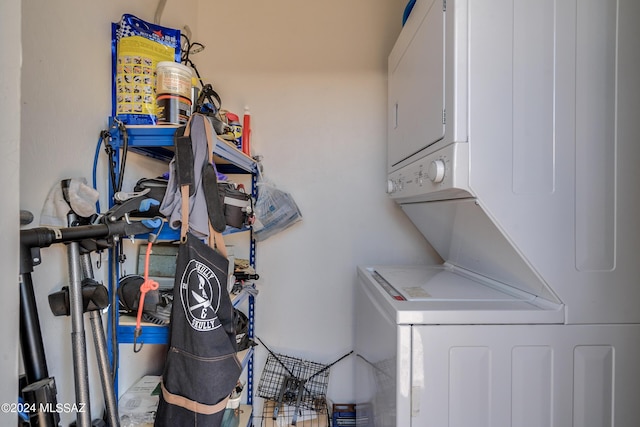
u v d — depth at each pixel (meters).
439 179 1.20
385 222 2.49
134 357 1.79
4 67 0.59
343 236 2.48
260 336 2.47
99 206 1.37
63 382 1.21
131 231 1.16
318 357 2.48
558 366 1.15
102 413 1.38
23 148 1.04
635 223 1.17
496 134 1.13
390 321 1.26
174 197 1.25
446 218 1.62
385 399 1.33
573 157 1.15
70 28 1.23
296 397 2.28
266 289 2.48
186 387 1.23
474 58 1.13
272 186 2.33
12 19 0.60
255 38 2.45
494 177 1.13
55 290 1.17
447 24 1.18
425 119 1.40
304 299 2.48
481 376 1.15
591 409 1.14
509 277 1.43
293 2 2.46
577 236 1.16
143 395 1.66
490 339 1.15
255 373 2.46
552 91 1.14
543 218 1.15
